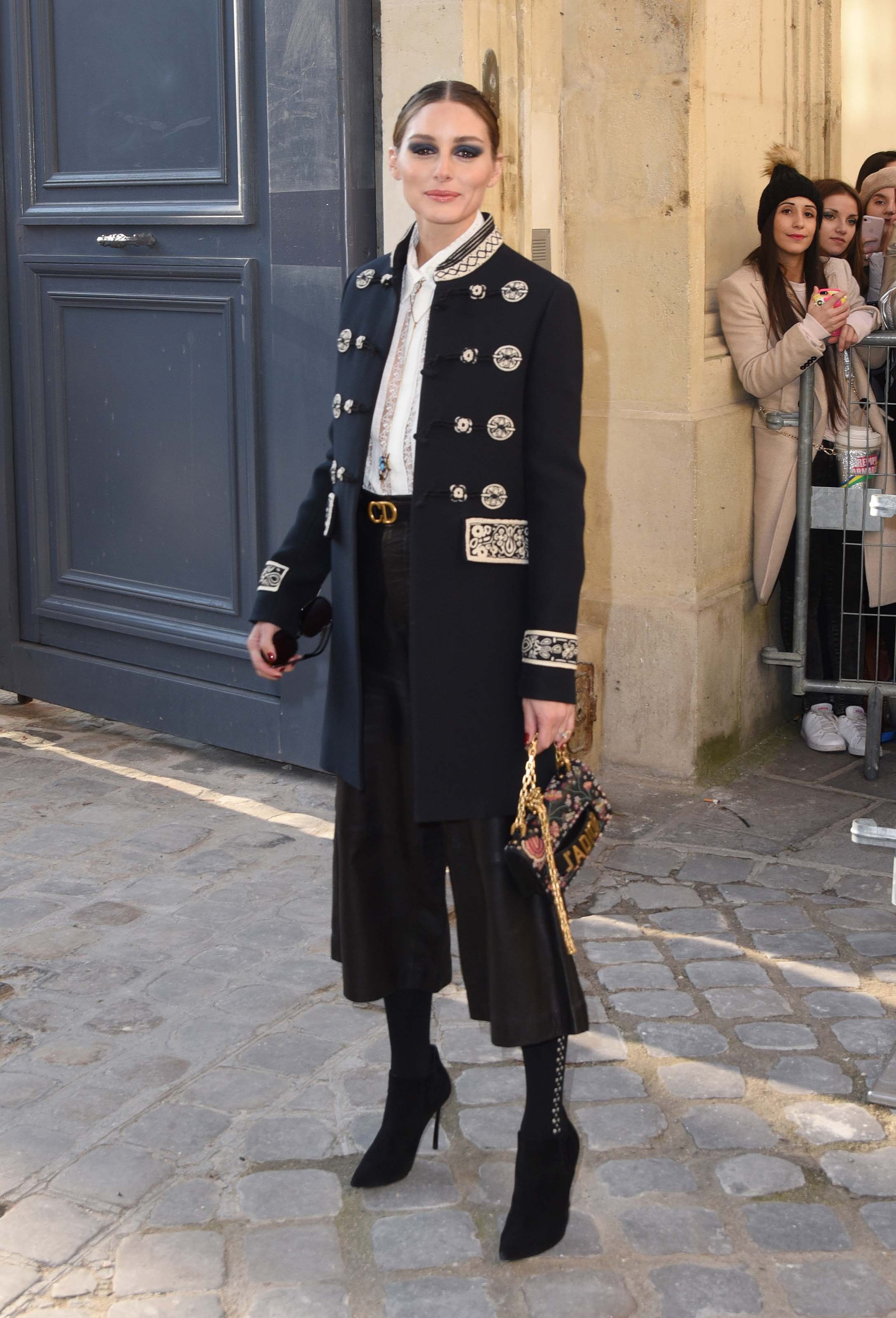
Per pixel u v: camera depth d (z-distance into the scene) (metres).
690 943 3.32
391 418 2.16
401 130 2.12
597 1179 2.44
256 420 4.25
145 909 3.51
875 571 4.53
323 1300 2.15
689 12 3.95
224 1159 2.49
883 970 3.20
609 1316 2.12
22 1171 2.46
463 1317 2.11
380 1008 3.02
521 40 3.94
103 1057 2.83
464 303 2.13
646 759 4.41
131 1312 2.12
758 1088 2.72
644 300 4.18
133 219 4.39
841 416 4.42
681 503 4.22
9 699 5.33
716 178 4.45
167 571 4.62
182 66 4.22
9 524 5.01
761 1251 2.26
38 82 4.55
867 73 5.70
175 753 4.69
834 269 4.70
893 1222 2.34
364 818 2.28
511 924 2.17
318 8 3.84
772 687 4.82
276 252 4.09
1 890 3.62
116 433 4.64
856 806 4.22
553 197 4.22
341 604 2.24
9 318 4.85
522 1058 2.74
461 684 2.13
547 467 2.12
